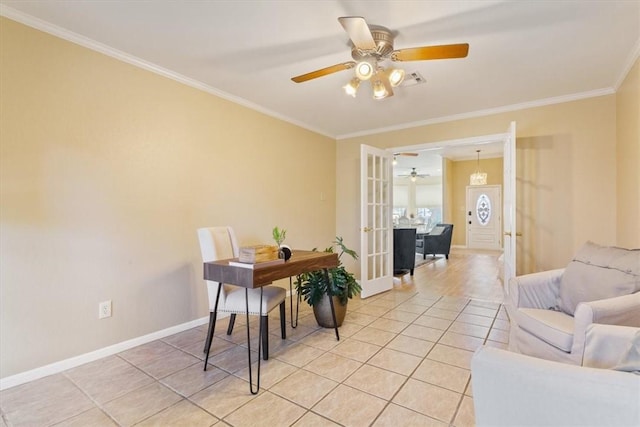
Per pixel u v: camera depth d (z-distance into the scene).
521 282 2.15
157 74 2.68
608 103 3.11
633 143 2.54
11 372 1.93
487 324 3.01
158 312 2.68
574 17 1.98
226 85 3.04
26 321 1.99
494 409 0.96
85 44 2.25
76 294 2.20
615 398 0.77
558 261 3.35
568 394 0.83
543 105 3.42
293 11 1.92
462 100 3.42
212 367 2.18
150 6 1.87
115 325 2.40
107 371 2.12
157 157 2.68
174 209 2.80
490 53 2.42
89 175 2.27
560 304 2.07
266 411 1.70
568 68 2.67
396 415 1.66
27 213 2.00
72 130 2.19
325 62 2.59
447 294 4.14
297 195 4.23
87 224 2.26
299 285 3.01
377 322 3.07
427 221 10.88
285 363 2.23
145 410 1.71
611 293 1.73
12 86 1.94
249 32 2.16
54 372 2.09
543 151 3.43
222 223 3.22
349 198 4.90
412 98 3.36
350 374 2.08
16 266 1.95
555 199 3.37
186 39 2.25
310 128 4.47
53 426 1.58
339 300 2.91
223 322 3.11
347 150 4.92
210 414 1.68
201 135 3.03
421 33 2.16
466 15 1.96
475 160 8.96
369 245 4.30
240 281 1.93
